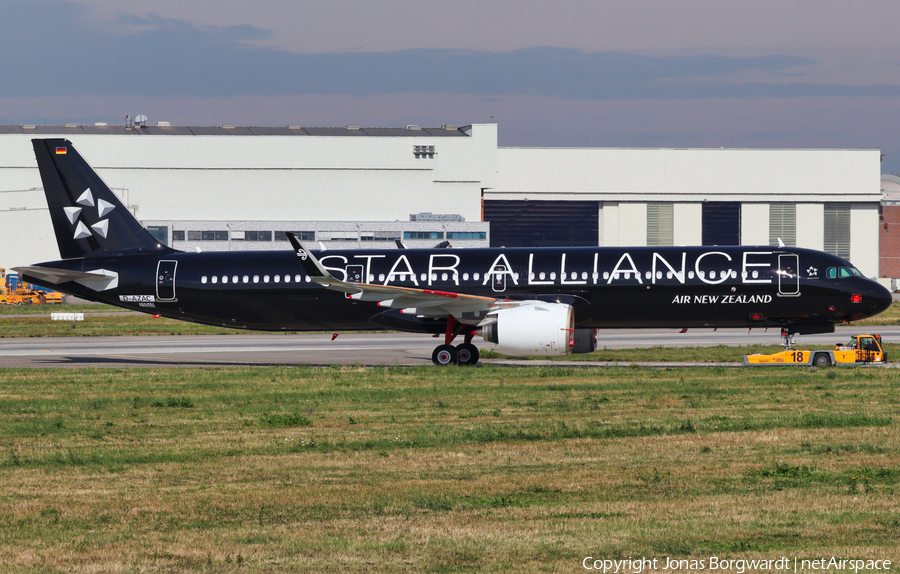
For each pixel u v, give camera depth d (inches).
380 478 2659.9
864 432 3282.5
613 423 3545.8
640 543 1989.4
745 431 3341.5
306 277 6294.3
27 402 4357.8
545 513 2241.6
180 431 3508.9
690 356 6697.8
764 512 2235.5
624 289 5910.4
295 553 1935.3
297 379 5231.3
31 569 1844.2
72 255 6658.5
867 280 5831.7
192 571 1824.6
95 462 2930.6
